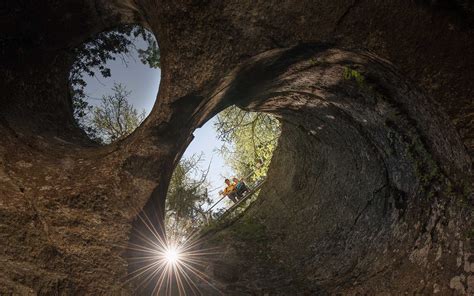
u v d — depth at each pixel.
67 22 3.81
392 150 4.16
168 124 2.85
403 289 3.66
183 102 2.85
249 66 3.06
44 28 3.68
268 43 2.80
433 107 2.79
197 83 2.80
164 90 2.82
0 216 2.54
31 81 3.67
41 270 2.50
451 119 2.63
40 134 3.28
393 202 4.55
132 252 2.68
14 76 3.48
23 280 2.43
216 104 3.47
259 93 4.00
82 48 4.31
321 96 4.23
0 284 2.35
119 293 2.59
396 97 3.29
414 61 2.56
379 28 2.54
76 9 3.74
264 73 3.41
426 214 3.80
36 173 2.80
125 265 2.61
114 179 2.75
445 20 2.40
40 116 3.58
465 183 3.04
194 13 2.63
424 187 3.82
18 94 3.46
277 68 3.36
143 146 2.80
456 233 3.27
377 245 4.47
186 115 2.96
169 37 2.71
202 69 2.79
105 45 4.50
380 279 4.05
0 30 3.41
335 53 2.96
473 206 3.05
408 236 3.97
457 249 3.21
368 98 3.66
